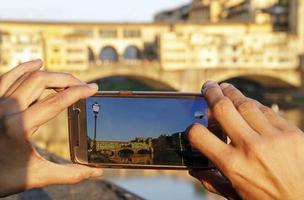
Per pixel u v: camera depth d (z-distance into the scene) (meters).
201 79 87.19
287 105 88.81
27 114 1.74
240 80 110.94
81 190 10.71
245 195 1.59
